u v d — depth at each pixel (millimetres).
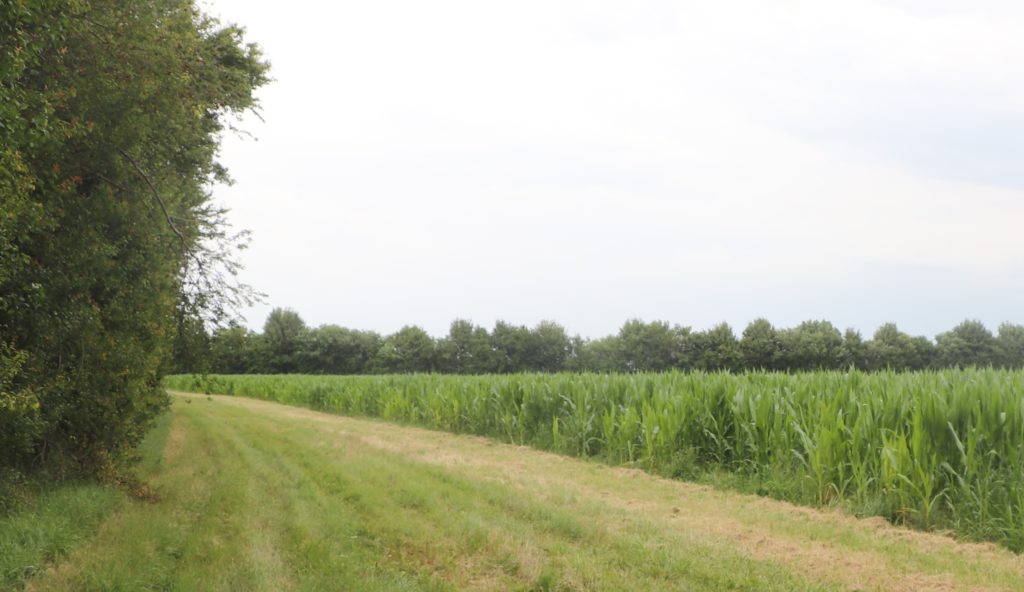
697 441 14617
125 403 11133
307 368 90125
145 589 6105
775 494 11625
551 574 6262
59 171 9219
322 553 7031
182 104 10828
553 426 18500
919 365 69812
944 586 6484
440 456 15609
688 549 7316
